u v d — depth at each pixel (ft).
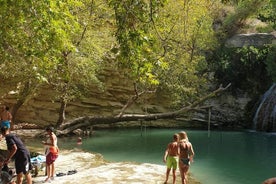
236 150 65.26
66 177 42.04
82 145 68.74
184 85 93.25
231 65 101.55
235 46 101.19
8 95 82.94
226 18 108.68
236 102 100.89
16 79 80.59
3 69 67.46
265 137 81.51
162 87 92.38
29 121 87.81
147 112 96.94
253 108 99.91
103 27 76.43
